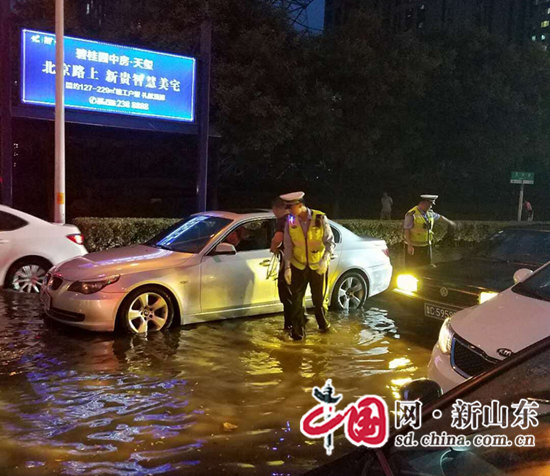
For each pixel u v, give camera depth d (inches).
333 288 302.4
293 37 743.1
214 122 727.1
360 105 769.6
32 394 179.5
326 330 262.1
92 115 534.0
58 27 427.5
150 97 559.5
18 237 315.6
